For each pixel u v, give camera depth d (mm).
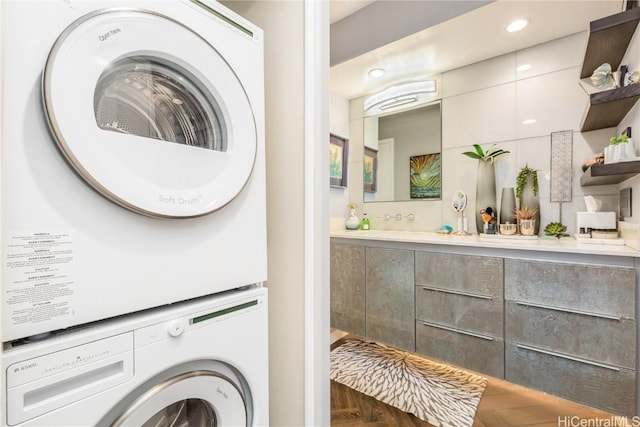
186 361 707
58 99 520
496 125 2314
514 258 1718
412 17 1702
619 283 1410
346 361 2127
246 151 844
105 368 583
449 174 2557
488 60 2340
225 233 812
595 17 1812
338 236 2533
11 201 481
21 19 492
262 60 943
